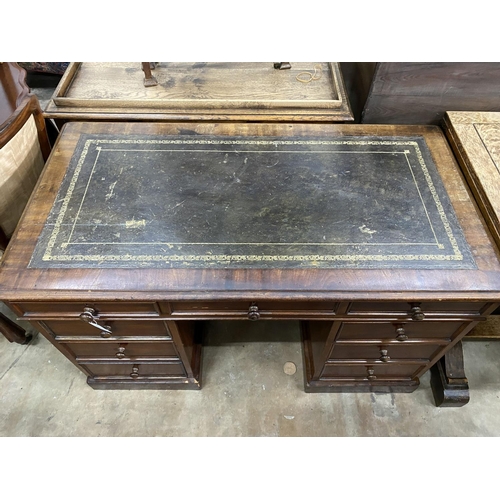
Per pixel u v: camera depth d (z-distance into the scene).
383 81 1.21
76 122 1.31
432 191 1.13
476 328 1.65
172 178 1.16
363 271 0.97
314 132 1.30
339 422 1.52
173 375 1.53
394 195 1.12
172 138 1.27
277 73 1.49
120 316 1.05
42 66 2.08
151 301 0.96
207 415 1.54
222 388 1.60
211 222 1.06
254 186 1.14
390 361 1.36
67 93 1.39
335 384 1.53
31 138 1.24
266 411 1.55
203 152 1.23
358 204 1.10
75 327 1.14
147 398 1.57
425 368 1.41
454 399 1.50
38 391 1.58
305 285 0.94
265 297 0.93
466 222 1.06
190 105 1.33
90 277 0.95
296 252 1.00
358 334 1.19
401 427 1.51
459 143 1.21
